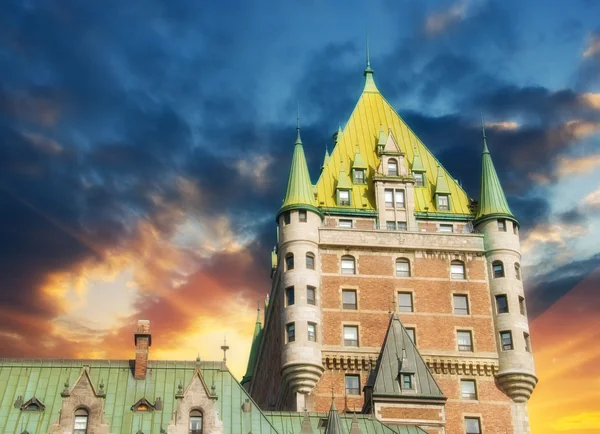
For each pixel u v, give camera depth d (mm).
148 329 79312
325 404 94250
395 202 107375
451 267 102625
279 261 102062
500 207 105312
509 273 102062
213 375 78375
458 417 95688
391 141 111062
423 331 98938
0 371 77000
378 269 101312
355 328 98000
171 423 72875
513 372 97062
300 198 102938
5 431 72375
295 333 96125
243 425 74875
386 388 84375
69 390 73250
